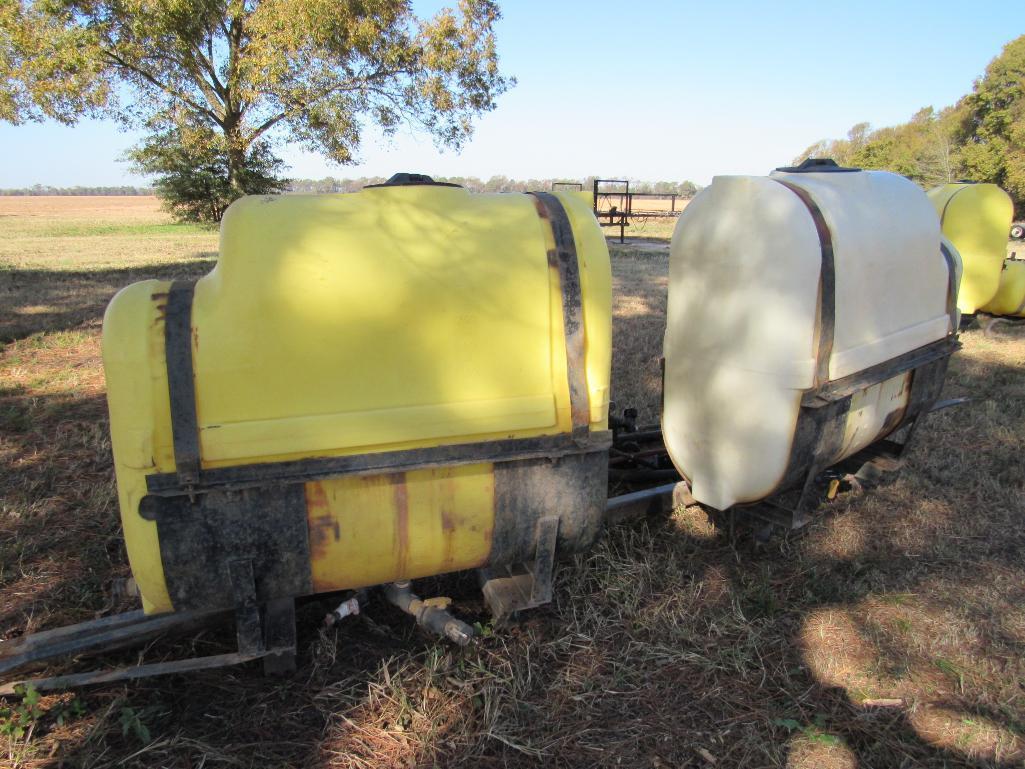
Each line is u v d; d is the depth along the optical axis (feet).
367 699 8.35
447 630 8.89
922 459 15.93
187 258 60.75
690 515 12.91
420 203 8.14
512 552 8.68
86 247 74.33
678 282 10.96
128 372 6.84
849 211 10.47
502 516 8.29
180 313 7.10
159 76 80.94
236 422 7.12
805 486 10.93
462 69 89.40
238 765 7.51
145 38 74.54
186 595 7.50
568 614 10.17
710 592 10.85
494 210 8.40
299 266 7.36
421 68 86.33
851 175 11.21
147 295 7.22
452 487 7.94
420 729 8.02
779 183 9.89
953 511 13.55
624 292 41.68
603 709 8.48
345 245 7.57
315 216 7.75
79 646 8.36
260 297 7.20
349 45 79.46
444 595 10.45
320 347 7.32
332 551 7.77
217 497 7.20
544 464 8.27
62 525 12.47
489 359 7.85
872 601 10.63
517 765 7.66
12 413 18.04
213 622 9.03
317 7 74.23
